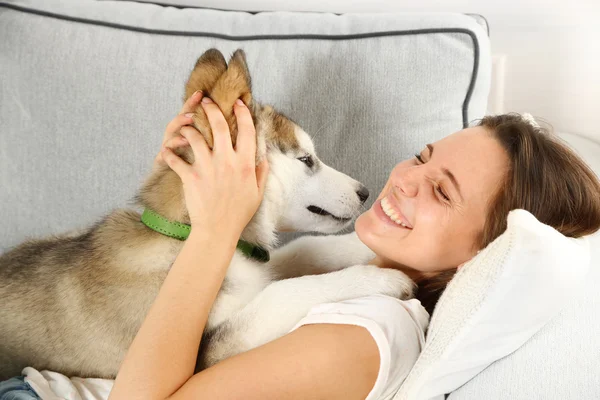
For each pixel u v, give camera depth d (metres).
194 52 1.63
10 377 1.39
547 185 1.23
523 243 1.01
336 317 1.13
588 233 1.27
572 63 2.07
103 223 1.44
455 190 1.23
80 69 1.62
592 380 1.03
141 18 1.68
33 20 1.65
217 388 1.06
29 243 1.53
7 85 1.63
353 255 1.62
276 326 1.25
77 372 1.35
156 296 1.29
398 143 1.62
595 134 2.12
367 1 2.08
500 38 2.10
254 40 1.65
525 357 1.13
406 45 1.62
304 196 1.55
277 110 1.59
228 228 1.22
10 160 1.63
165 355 1.09
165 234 1.35
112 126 1.61
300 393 1.07
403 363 1.14
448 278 1.32
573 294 1.14
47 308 1.36
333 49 1.63
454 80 1.60
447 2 2.07
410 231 1.28
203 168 1.24
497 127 1.31
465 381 1.17
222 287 1.33
